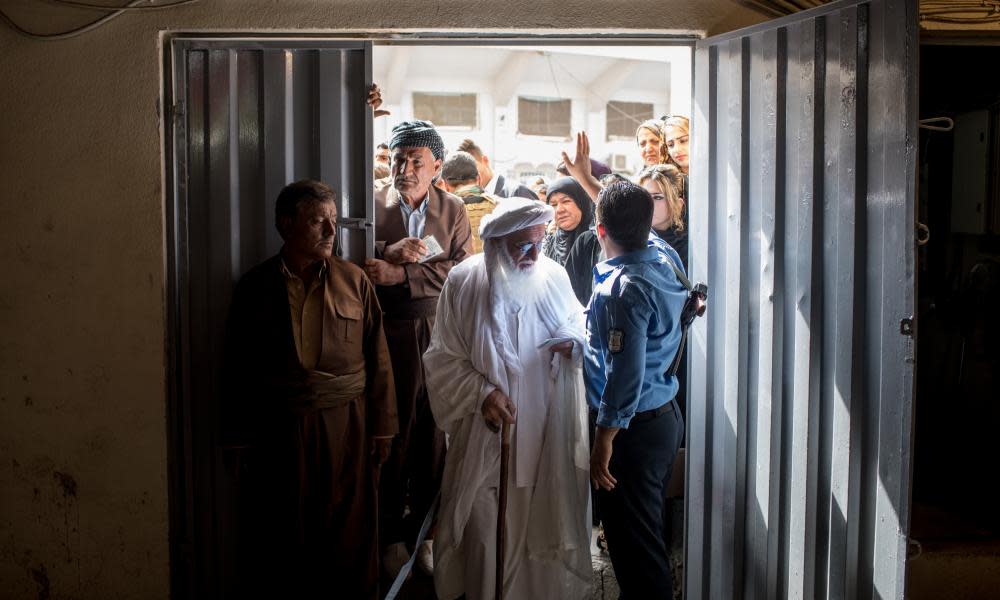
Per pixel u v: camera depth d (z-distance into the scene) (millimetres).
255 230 3066
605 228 2725
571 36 3078
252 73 3029
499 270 2836
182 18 2959
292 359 2797
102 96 2959
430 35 3057
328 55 3043
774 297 2785
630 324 2596
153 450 3053
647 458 2746
